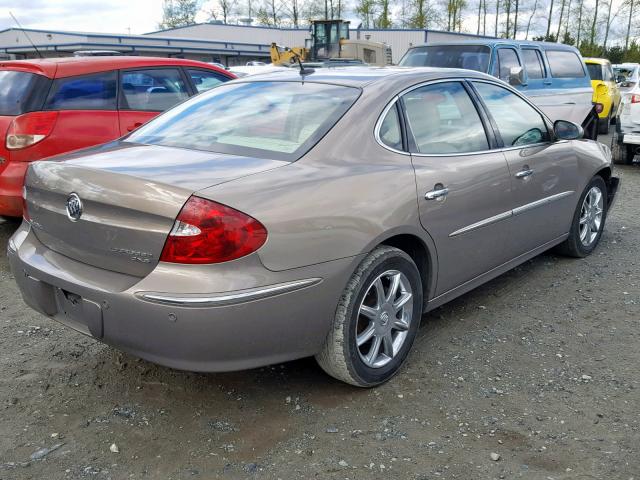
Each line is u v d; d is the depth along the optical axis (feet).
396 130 10.96
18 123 17.26
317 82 11.63
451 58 32.42
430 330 12.87
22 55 118.42
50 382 10.73
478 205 12.12
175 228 8.15
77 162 9.68
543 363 11.48
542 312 13.83
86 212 9.00
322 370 11.11
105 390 10.49
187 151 10.14
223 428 9.43
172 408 9.98
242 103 11.60
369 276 9.85
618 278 16.01
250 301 8.34
